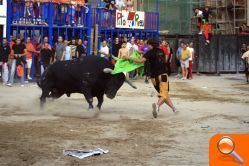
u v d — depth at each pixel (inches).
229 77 1139.3
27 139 354.3
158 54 468.4
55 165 282.0
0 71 887.1
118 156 306.3
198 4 1480.1
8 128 398.6
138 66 478.0
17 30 903.1
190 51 1066.1
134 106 562.9
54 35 961.5
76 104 573.6
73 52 876.6
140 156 307.1
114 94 473.1
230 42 1255.5
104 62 478.6
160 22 1433.3
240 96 706.2
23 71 834.8
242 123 444.1
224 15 1505.9
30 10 908.6
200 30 1304.1
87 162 290.2
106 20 1048.8
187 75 1071.6
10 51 818.2
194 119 465.1
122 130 397.4
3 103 568.1
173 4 1448.1
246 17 1464.1
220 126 424.8
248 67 971.9
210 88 840.3
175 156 307.9
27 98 620.4
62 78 489.7
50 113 494.3
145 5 1402.6
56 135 371.2
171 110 532.4
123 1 1125.7
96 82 478.9
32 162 287.9
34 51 877.8
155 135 378.0
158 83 477.4
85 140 354.3
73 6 951.0
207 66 1242.0
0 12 906.7
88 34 976.9
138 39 1076.5
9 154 306.8
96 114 490.0
